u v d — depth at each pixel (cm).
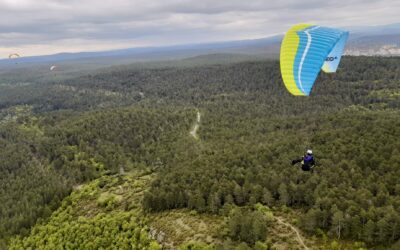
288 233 6888
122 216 9081
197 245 6969
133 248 7844
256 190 8156
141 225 8462
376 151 9294
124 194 10912
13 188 13688
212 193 8512
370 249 6206
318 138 11200
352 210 6681
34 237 9869
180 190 9100
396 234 6166
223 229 7288
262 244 6469
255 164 10112
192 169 10756
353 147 9612
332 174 8212
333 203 7069
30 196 12462
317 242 6575
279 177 8456
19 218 10812
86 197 11356
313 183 7969
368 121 12456
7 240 10256
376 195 7319
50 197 12025
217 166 10344
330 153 9600
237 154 11181
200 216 8131
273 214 7569
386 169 8269
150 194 8969
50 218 10675
